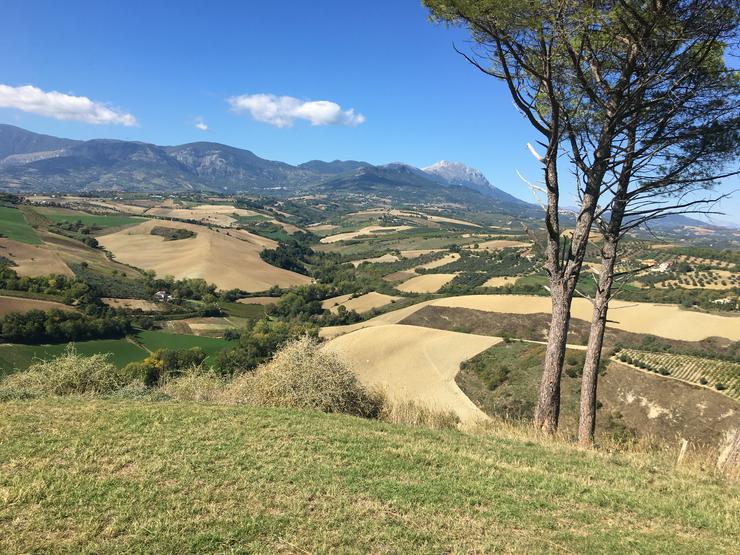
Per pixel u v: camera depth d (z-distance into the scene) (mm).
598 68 8695
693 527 4926
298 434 6766
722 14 7562
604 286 9203
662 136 8992
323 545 3920
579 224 8938
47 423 6395
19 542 3678
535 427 9039
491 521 4637
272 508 4523
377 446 6594
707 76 8586
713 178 8703
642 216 8930
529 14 7465
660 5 7695
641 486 6125
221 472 5191
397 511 4672
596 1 7715
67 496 4410
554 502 5262
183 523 4094
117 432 6203
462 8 7660
